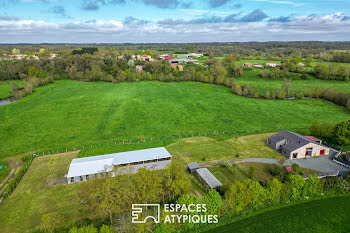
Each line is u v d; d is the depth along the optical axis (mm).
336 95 104438
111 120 84062
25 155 60469
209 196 36000
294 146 57188
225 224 35625
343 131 60656
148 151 57281
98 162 51156
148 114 90312
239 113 91625
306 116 87188
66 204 40875
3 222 37125
